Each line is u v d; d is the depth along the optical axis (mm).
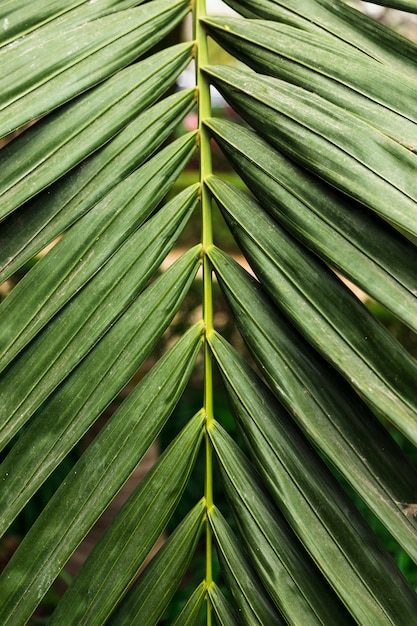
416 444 527
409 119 552
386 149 545
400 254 546
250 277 592
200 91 596
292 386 569
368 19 595
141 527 603
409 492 553
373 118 555
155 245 586
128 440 589
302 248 571
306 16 599
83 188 580
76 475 588
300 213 563
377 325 550
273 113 571
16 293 573
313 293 563
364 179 542
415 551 535
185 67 597
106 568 603
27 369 577
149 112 585
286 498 573
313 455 583
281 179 571
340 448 559
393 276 543
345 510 572
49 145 569
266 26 587
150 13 589
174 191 1983
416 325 532
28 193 561
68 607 600
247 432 584
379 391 539
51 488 1177
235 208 583
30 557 586
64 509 587
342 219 557
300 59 575
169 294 589
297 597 582
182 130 1724
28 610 585
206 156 599
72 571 1248
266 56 583
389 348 545
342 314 557
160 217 588
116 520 604
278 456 580
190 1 598
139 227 586
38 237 574
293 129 564
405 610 556
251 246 576
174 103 590
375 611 554
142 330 585
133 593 619
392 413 531
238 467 600
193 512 615
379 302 539
